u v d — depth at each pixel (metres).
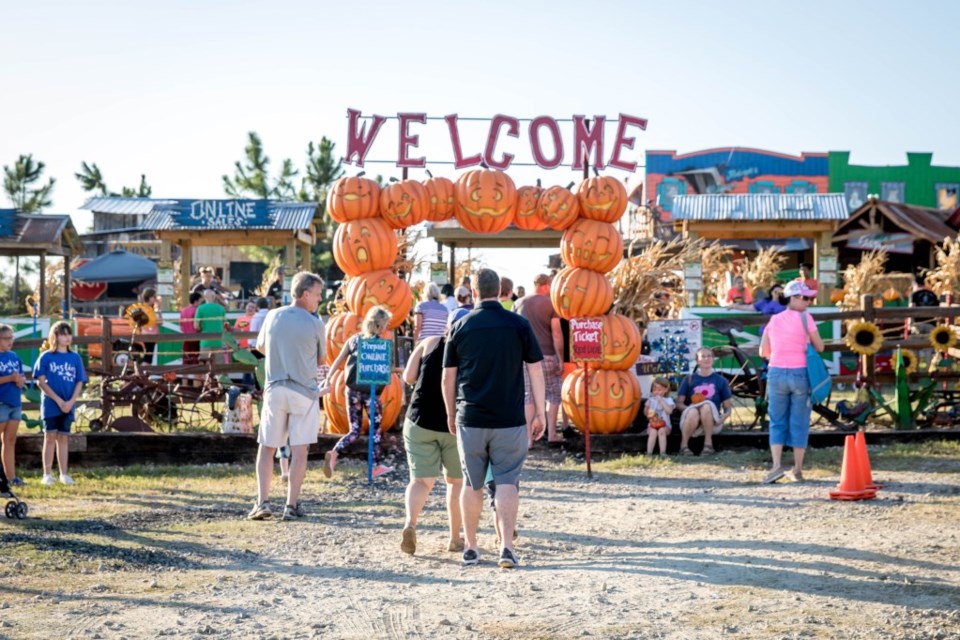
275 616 6.08
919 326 16.91
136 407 13.94
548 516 9.36
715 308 18.39
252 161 39.66
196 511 9.59
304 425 9.26
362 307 13.15
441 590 6.68
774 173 45.31
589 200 13.26
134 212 26.58
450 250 25.20
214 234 24.52
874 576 6.76
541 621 5.89
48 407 11.16
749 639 5.48
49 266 31.58
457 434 7.42
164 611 6.17
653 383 13.16
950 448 12.72
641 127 13.88
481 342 7.30
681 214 24.36
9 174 39.47
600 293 13.22
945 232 30.73
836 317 14.27
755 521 8.87
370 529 8.78
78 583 6.81
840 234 32.62
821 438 13.25
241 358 14.02
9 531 8.44
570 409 13.35
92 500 10.17
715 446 13.06
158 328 17.39
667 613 6.01
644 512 9.46
